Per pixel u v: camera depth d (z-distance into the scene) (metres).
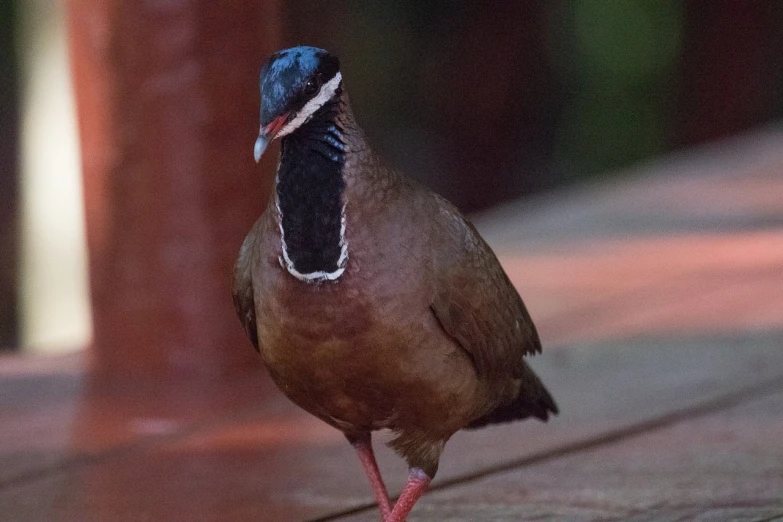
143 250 12.60
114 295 12.80
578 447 10.02
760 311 13.97
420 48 34.62
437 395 7.85
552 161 35.62
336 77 7.46
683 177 23.58
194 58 12.17
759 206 20.22
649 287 15.36
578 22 37.03
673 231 18.70
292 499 9.03
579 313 14.38
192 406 11.70
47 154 27.36
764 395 11.13
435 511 8.68
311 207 7.43
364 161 7.52
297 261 7.42
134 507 8.95
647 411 10.87
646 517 8.30
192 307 12.58
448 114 33.09
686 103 34.72
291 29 32.59
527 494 8.94
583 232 19.06
